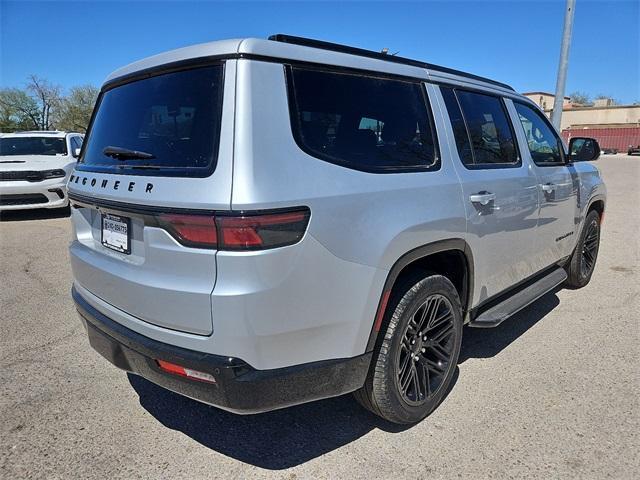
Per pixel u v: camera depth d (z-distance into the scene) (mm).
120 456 2461
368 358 2344
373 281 2246
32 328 4078
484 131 3246
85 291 2662
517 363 3455
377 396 2500
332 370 2184
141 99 2373
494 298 3438
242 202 1827
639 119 65688
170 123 2148
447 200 2674
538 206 3703
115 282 2287
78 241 2828
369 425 2727
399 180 2422
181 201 1924
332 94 2248
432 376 2834
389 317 2459
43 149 10258
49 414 2818
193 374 2021
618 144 57438
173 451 2506
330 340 2156
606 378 3229
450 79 3061
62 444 2547
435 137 2771
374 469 2369
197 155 1989
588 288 5180
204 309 1917
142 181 2121
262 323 1918
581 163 4895
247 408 1989
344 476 2322
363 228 2184
